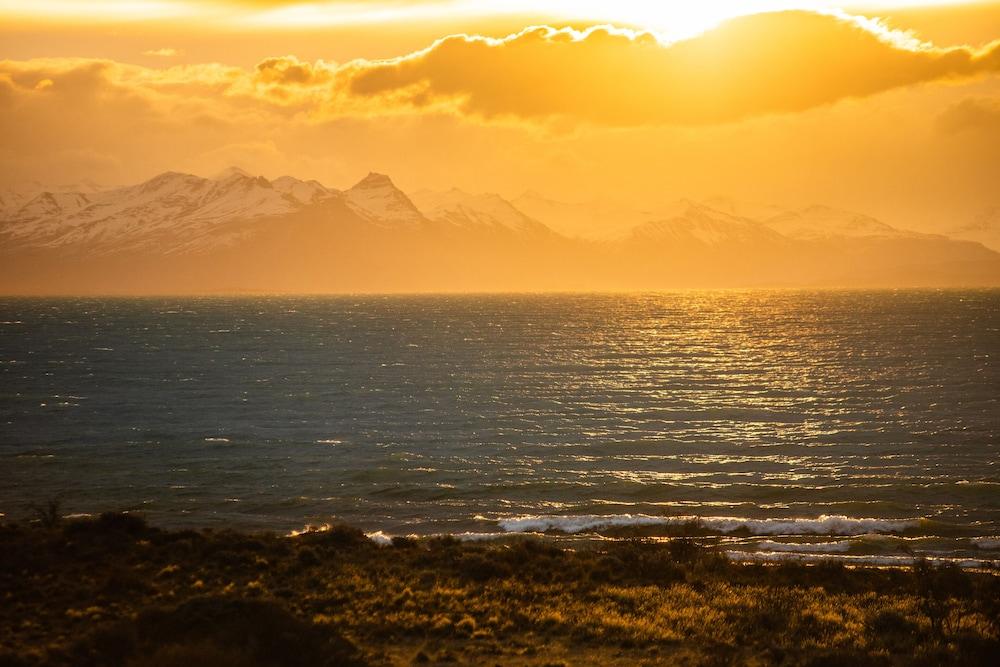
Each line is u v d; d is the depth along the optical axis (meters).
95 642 47.12
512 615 58.19
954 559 78.81
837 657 48.62
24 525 88.75
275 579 64.88
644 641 53.59
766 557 80.88
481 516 101.06
